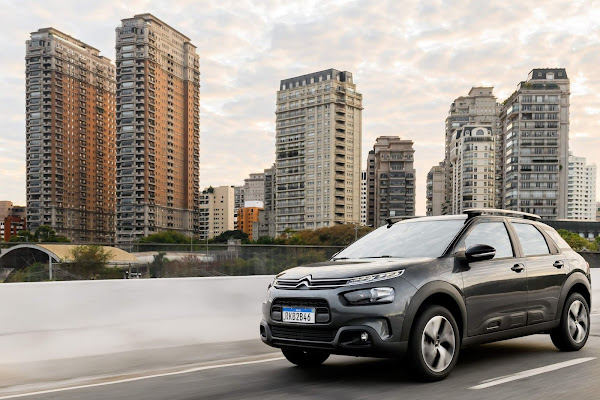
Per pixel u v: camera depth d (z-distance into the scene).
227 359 6.68
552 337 6.70
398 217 6.69
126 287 8.10
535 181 153.25
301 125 198.12
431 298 5.19
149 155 196.88
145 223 195.12
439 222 6.08
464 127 183.38
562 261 6.66
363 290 4.81
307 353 5.97
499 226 6.18
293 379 5.37
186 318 8.59
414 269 5.06
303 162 197.50
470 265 5.54
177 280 8.71
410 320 4.84
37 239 188.50
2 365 6.40
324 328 4.87
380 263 5.14
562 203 153.12
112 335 7.71
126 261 11.61
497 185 198.75
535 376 5.30
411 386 4.91
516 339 7.76
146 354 7.09
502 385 4.93
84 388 5.18
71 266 10.73
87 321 7.62
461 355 6.52
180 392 4.94
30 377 5.82
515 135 155.38
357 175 199.88
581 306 6.86
